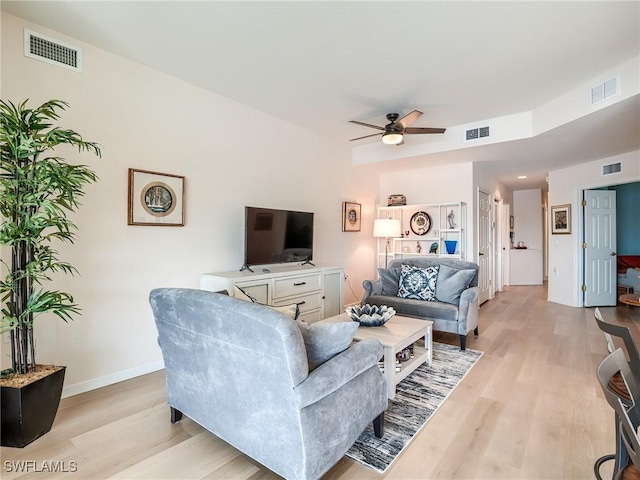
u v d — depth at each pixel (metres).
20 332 1.93
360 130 4.54
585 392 2.46
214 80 3.10
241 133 3.63
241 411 1.58
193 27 2.31
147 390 2.53
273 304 3.31
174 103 3.03
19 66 2.21
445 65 2.79
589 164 5.20
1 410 1.81
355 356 1.63
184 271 3.11
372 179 5.96
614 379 1.47
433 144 4.59
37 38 2.28
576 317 4.77
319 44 2.50
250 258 3.47
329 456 1.49
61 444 1.85
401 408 2.24
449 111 3.85
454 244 5.09
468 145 4.28
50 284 2.34
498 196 6.99
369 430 2.00
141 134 2.81
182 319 1.74
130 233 2.74
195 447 1.84
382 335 2.52
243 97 3.47
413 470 1.66
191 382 1.84
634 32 2.33
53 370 2.01
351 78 3.04
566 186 5.64
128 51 2.61
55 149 2.36
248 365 1.49
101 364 2.59
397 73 2.94
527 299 6.18
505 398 2.38
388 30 2.32
